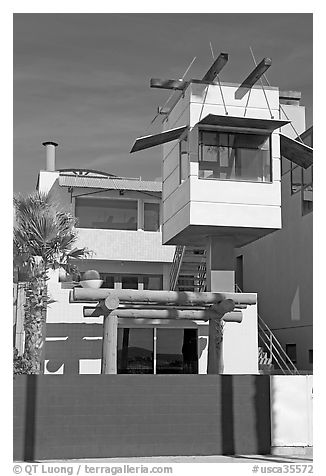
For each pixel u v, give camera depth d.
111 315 17.73
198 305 19.47
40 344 18.33
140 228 29.17
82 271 28.19
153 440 14.73
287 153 21.73
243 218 19.27
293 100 29.03
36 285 18.50
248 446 15.20
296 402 15.56
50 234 19.78
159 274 29.12
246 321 20.77
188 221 19.05
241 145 19.67
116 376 14.70
